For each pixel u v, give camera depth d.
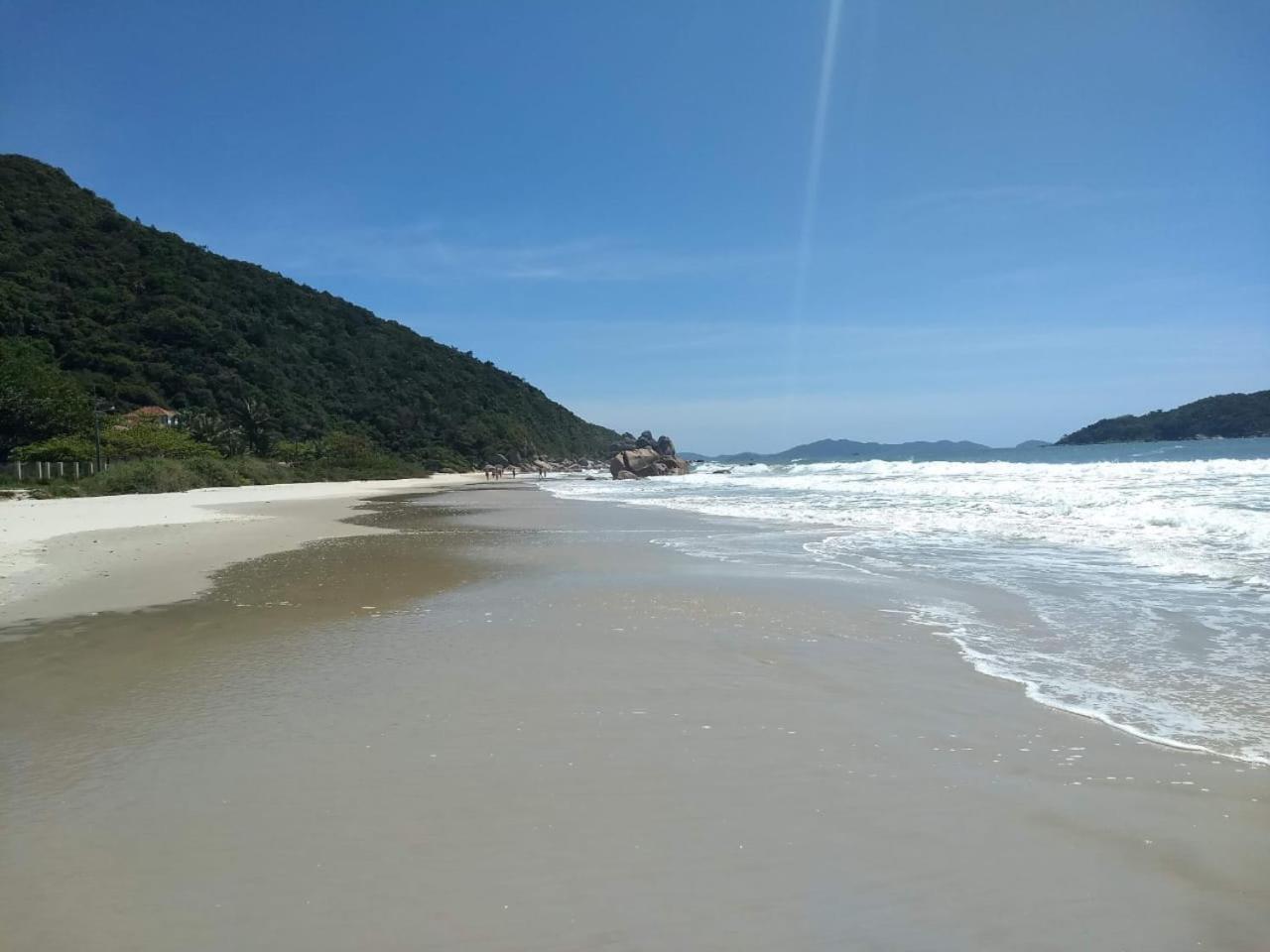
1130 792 4.09
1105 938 2.89
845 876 3.32
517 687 6.10
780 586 10.52
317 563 13.65
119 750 4.88
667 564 12.91
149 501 34.34
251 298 101.06
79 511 27.11
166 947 2.89
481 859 3.49
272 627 8.44
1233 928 2.93
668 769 4.47
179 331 82.44
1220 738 4.84
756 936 2.92
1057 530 15.15
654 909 3.09
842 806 3.97
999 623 8.05
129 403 72.06
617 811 3.94
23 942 2.92
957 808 3.94
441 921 3.03
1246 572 10.16
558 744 4.88
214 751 4.84
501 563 13.45
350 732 5.14
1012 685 5.96
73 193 96.50
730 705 5.60
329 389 97.94
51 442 50.88
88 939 2.94
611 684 6.14
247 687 6.19
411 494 45.56
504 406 125.69
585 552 14.80
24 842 3.70
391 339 119.81
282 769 4.54
